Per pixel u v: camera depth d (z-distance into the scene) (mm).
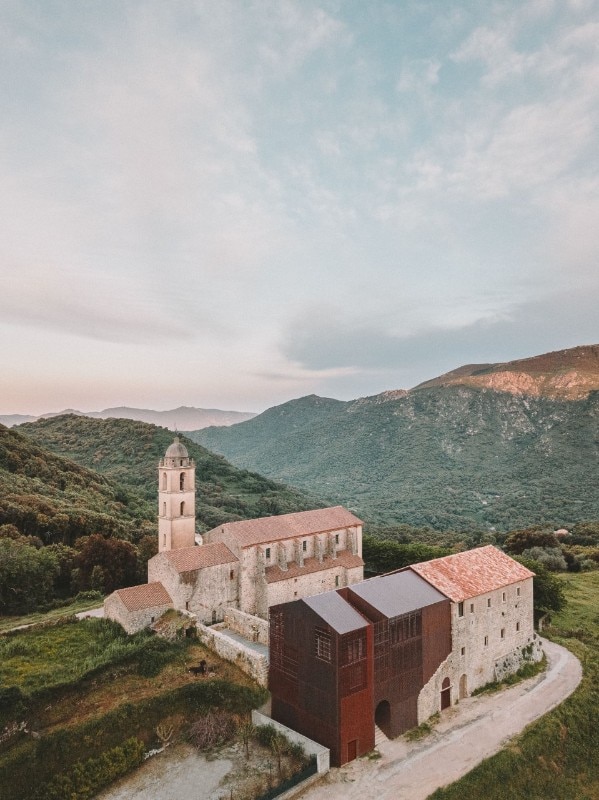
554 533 143125
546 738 44469
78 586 74750
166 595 57500
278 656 45781
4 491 95375
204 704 45500
